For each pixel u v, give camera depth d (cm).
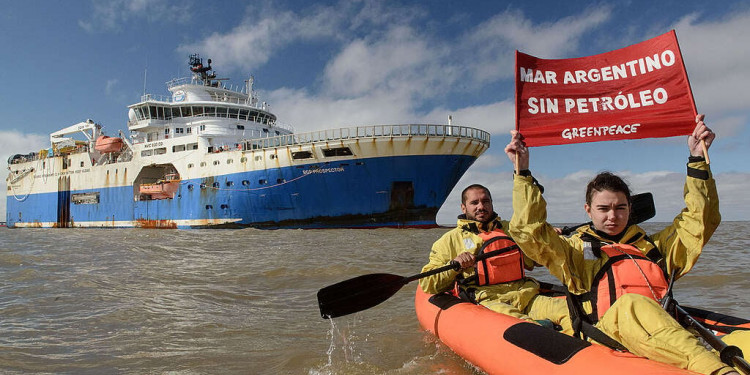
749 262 999
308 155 2577
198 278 905
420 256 1228
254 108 3459
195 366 409
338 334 509
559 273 309
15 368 402
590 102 356
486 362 332
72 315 600
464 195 462
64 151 4038
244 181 2778
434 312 446
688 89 329
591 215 311
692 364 226
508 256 434
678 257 296
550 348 282
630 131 344
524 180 308
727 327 305
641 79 345
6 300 693
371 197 2573
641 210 379
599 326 285
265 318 589
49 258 1266
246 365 409
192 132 3272
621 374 230
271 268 1013
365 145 2459
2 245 1809
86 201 3688
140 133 3516
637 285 284
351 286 433
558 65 366
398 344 461
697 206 280
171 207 3111
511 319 346
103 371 396
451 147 2516
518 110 367
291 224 2727
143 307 646
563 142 359
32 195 4178
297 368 399
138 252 1427
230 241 1861
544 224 299
